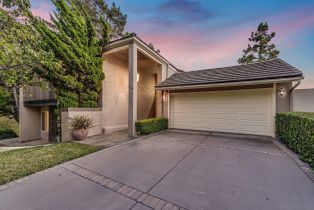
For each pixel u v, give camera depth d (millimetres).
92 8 14711
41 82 8266
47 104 9875
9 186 3223
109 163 4426
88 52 8695
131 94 8383
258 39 19219
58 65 7227
